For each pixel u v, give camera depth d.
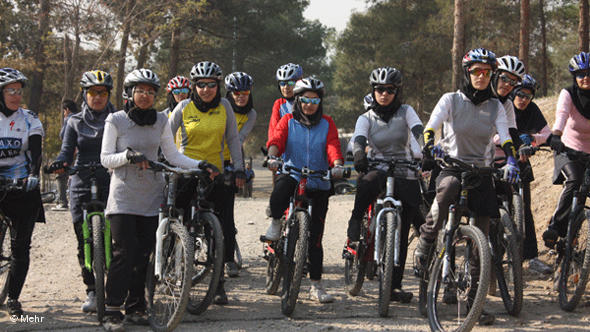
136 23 20.23
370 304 5.25
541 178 8.55
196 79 5.20
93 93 5.02
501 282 4.95
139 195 4.52
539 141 5.77
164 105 27.91
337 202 12.95
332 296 5.50
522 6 22.17
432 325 4.43
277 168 5.02
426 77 33.81
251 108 6.25
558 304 5.12
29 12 21.22
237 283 6.10
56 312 4.95
